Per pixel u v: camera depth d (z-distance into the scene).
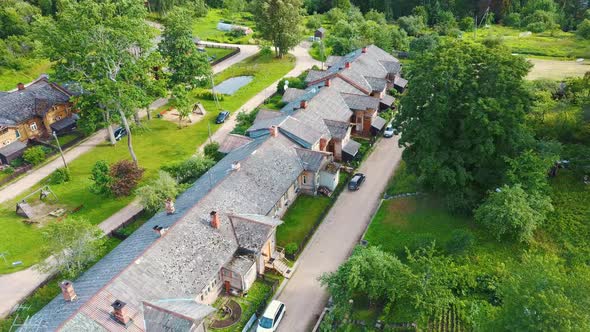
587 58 114.56
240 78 123.00
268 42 137.38
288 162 66.44
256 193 59.62
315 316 50.47
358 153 80.00
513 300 37.59
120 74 79.12
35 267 52.88
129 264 45.53
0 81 119.69
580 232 56.22
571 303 35.75
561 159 65.38
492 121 56.38
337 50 127.12
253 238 52.94
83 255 51.59
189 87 105.06
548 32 141.38
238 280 51.94
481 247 56.31
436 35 128.75
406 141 62.09
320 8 185.75
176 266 47.69
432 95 58.97
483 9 164.62
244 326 48.62
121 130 90.88
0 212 69.88
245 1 196.12
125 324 41.03
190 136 90.75
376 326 47.97
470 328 46.66
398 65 102.88
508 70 57.12
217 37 157.50
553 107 73.19
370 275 47.81
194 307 43.72
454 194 60.84
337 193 70.06
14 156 83.50
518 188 54.78
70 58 79.19
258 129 74.12
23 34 135.00
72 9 73.31
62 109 95.12
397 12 175.88
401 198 67.00
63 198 72.69
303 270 56.56
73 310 40.88
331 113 80.50
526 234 53.81
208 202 55.16
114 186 70.75
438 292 45.22
